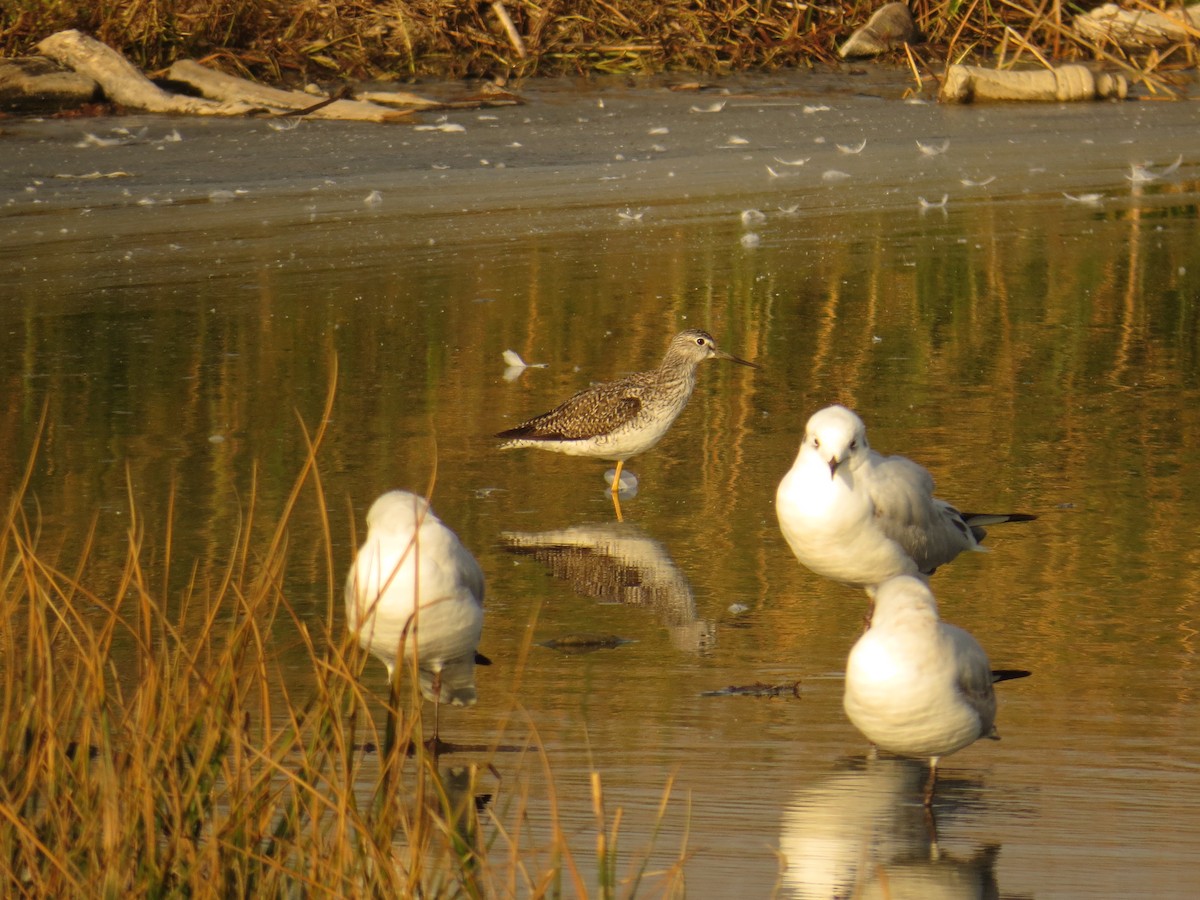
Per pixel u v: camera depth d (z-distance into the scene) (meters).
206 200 24.62
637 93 33.00
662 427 12.97
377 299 19.30
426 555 7.79
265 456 13.54
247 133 28.62
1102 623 9.77
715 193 25.67
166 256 21.36
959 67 33.56
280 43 33.22
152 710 6.40
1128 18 37.66
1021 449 13.46
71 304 19.00
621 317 18.48
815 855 7.14
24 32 31.83
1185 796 7.60
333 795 7.21
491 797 7.70
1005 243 22.30
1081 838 7.25
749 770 7.96
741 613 10.19
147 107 29.89
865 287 19.91
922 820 7.42
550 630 9.87
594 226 23.36
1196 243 22.08
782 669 9.27
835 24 37.00
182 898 6.04
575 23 35.09
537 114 31.05
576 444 13.02
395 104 30.91
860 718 7.43
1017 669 9.08
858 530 9.31
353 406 15.15
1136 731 8.29
